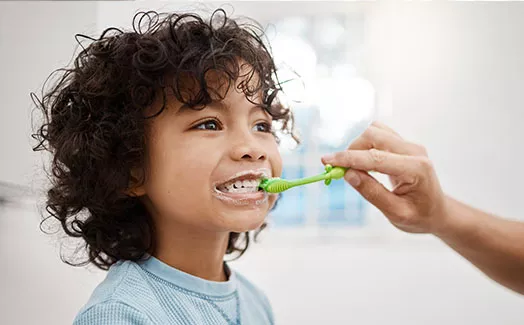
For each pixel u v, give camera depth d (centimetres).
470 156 201
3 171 116
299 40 213
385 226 211
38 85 117
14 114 117
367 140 81
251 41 73
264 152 65
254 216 64
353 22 214
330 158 75
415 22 202
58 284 120
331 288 194
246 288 81
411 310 192
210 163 62
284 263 199
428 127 202
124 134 65
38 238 117
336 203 216
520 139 198
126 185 66
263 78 71
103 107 68
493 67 198
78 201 71
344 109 211
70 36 119
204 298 68
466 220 81
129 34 70
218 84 64
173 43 65
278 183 66
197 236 67
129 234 69
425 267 197
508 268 82
